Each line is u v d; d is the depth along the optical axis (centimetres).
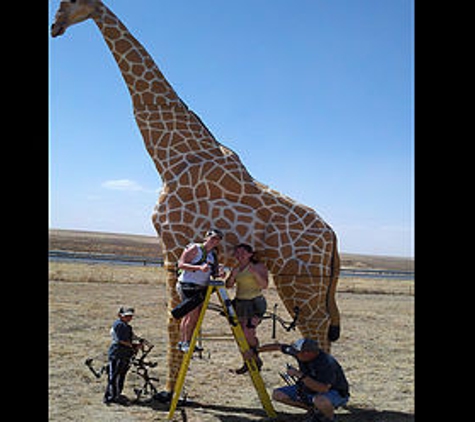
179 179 616
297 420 541
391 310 1628
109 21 646
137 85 646
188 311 536
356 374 748
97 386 640
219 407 581
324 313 610
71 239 8350
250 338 574
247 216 609
